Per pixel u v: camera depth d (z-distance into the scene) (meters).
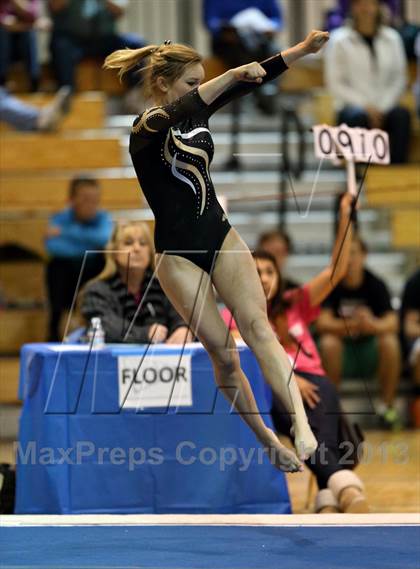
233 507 11.35
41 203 19.36
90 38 21.33
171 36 23.70
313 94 22.44
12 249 19.28
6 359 17.25
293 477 14.45
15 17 21.31
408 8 24.22
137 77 21.25
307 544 9.08
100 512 11.23
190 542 9.22
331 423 11.66
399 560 8.37
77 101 20.83
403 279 20.11
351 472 11.46
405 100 22.19
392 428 17.12
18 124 19.88
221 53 21.70
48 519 10.23
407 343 17.56
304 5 23.91
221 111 22.41
